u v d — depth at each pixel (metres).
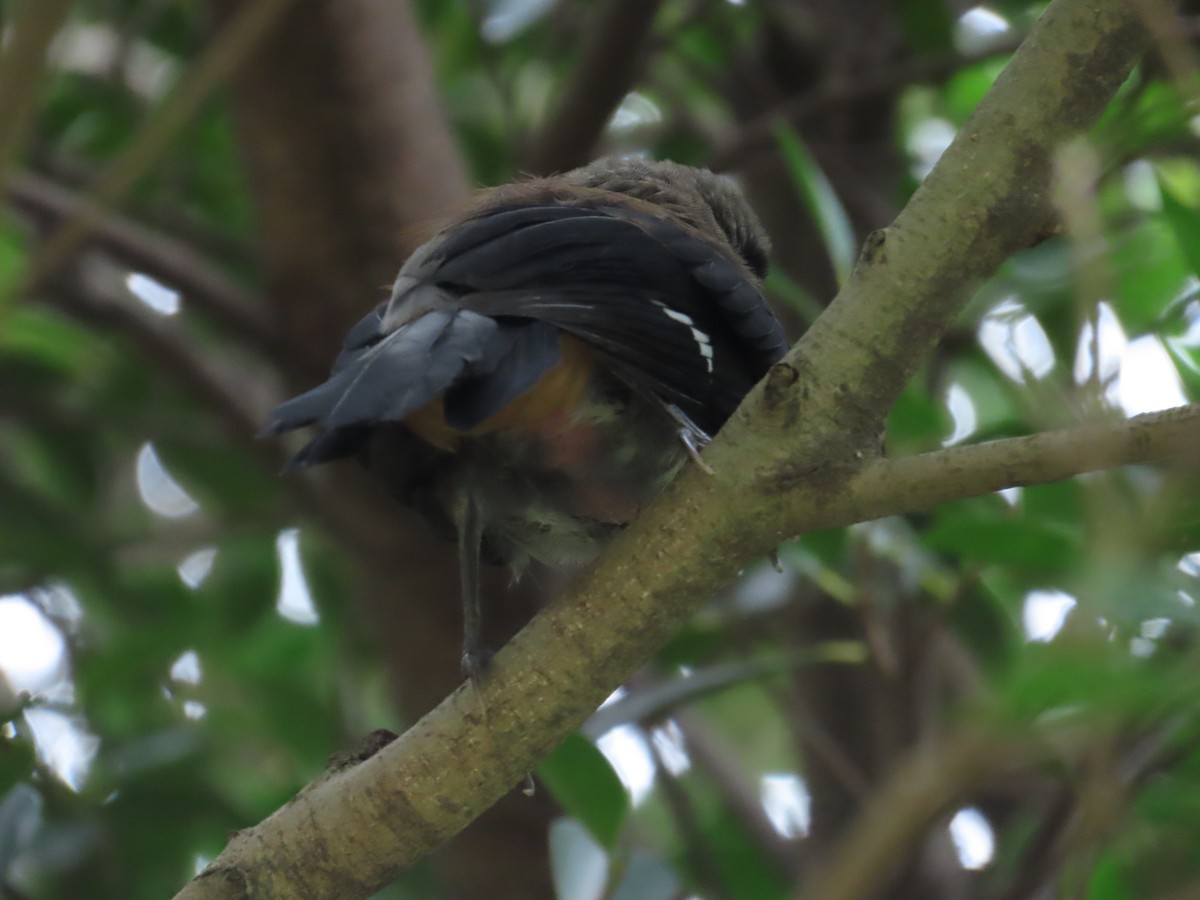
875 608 9.25
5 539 11.23
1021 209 5.17
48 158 11.55
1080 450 4.69
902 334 5.22
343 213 9.08
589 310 5.71
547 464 6.36
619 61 9.82
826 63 12.66
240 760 11.46
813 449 5.25
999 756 4.29
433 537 9.17
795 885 9.54
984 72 12.86
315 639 11.87
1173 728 6.64
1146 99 8.27
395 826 5.60
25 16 5.43
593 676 5.47
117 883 9.85
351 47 8.96
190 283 9.68
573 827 8.41
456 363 5.06
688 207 7.78
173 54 12.11
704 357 5.92
